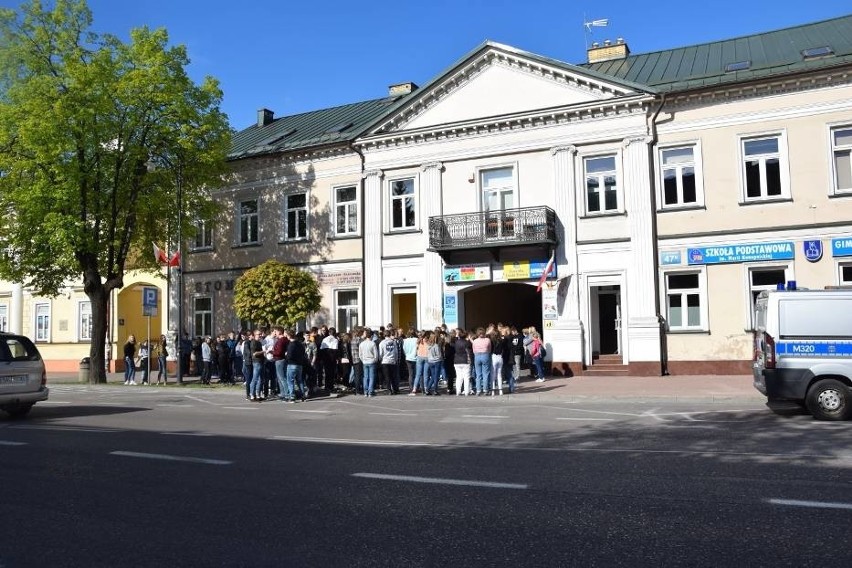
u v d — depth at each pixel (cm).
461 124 2494
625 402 1606
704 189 2211
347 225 2745
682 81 2284
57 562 500
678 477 739
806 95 2109
